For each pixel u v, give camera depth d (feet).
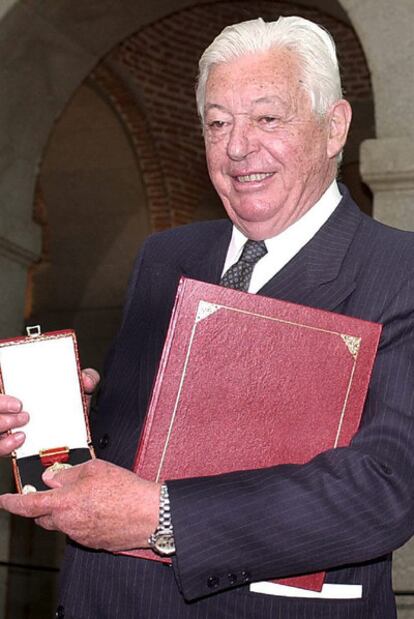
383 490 5.59
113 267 35.37
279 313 5.86
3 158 22.47
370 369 5.88
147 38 32.73
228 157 6.40
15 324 22.98
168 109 34.32
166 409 5.78
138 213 35.24
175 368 5.80
